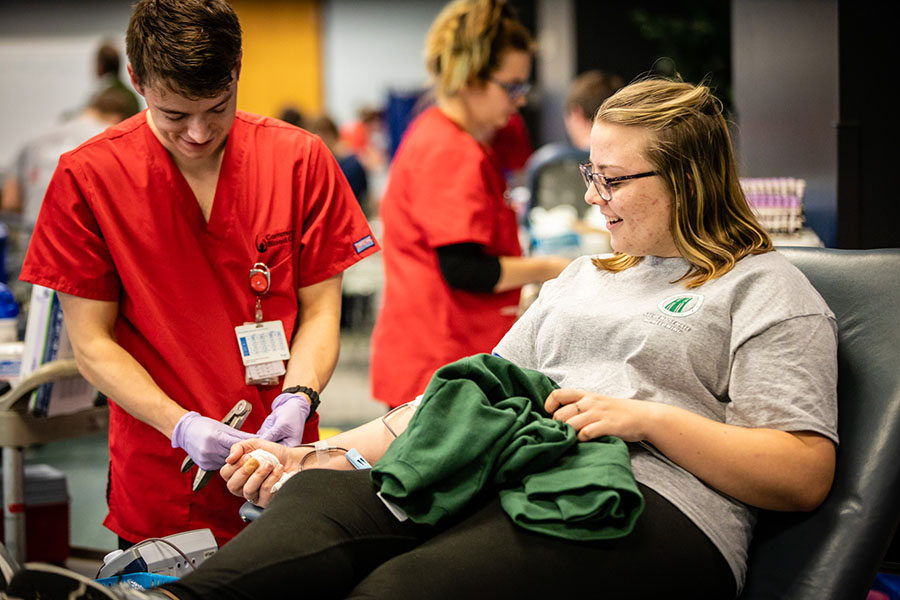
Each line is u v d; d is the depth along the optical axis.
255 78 11.30
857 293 1.61
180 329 1.80
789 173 2.98
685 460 1.38
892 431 1.44
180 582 1.17
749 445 1.35
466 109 2.52
